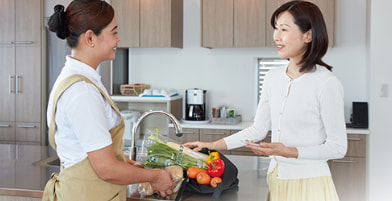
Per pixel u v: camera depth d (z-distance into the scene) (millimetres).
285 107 1883
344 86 4293
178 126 1772
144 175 1474
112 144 1481
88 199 1408
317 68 1842
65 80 1371
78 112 1330
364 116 3928
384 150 3836
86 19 1395
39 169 2184
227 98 4652
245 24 4215
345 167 3875
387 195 3840
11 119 4922
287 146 1884
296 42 1804
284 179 1851
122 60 4852
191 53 4723
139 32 4418
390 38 3832
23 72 4863
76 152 1406
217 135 4160
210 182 1709
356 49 4250
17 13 4852
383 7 3844
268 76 2031
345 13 4262
